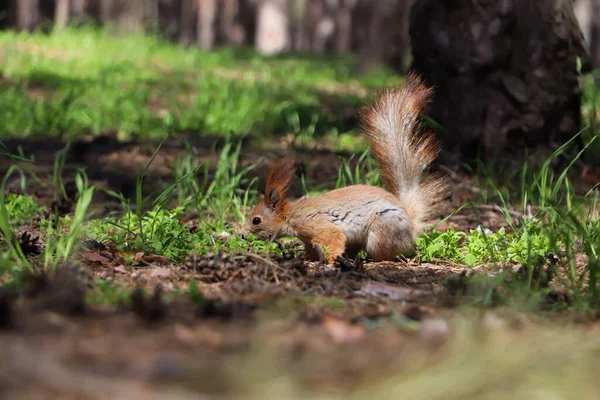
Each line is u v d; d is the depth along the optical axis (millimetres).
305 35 83250
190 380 5742
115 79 26000
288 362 6145
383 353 6414
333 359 6242
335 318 7613
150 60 34719
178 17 70562
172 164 17344
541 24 16094
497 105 16266
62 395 5391
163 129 20609
